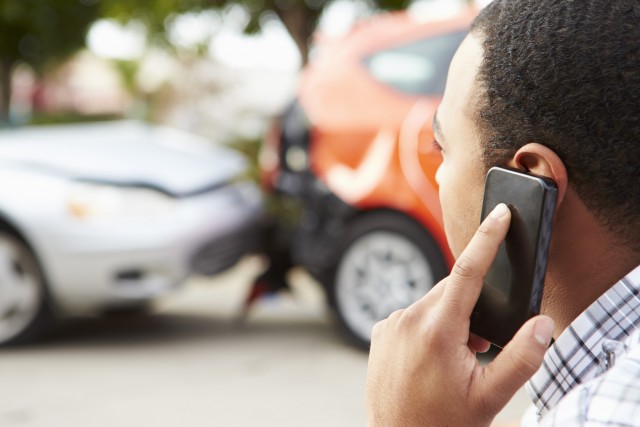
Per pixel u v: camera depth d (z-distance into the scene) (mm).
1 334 3955
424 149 3500
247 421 2910
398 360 688
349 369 3564
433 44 3684
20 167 3965
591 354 644
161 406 3082
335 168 3730
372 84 3734
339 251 3766
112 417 2959
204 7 8961
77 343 4090
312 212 3807
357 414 2986
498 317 678
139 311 4809
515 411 2932
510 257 672
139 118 17797
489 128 692
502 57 682
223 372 3543
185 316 4738
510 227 670
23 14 13703
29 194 3869
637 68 630
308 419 2934
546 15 666
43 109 21516
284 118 3910
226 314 4781
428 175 3494
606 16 646
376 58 3783
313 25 9148
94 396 3209
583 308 679
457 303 667
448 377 656
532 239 652
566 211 666
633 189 637
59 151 4074
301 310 4840
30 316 3926
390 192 3584
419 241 3568
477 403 643
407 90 3652
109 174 3908
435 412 660
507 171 671
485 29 714
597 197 647
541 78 653
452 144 735
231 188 4363
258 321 4570
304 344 4012
